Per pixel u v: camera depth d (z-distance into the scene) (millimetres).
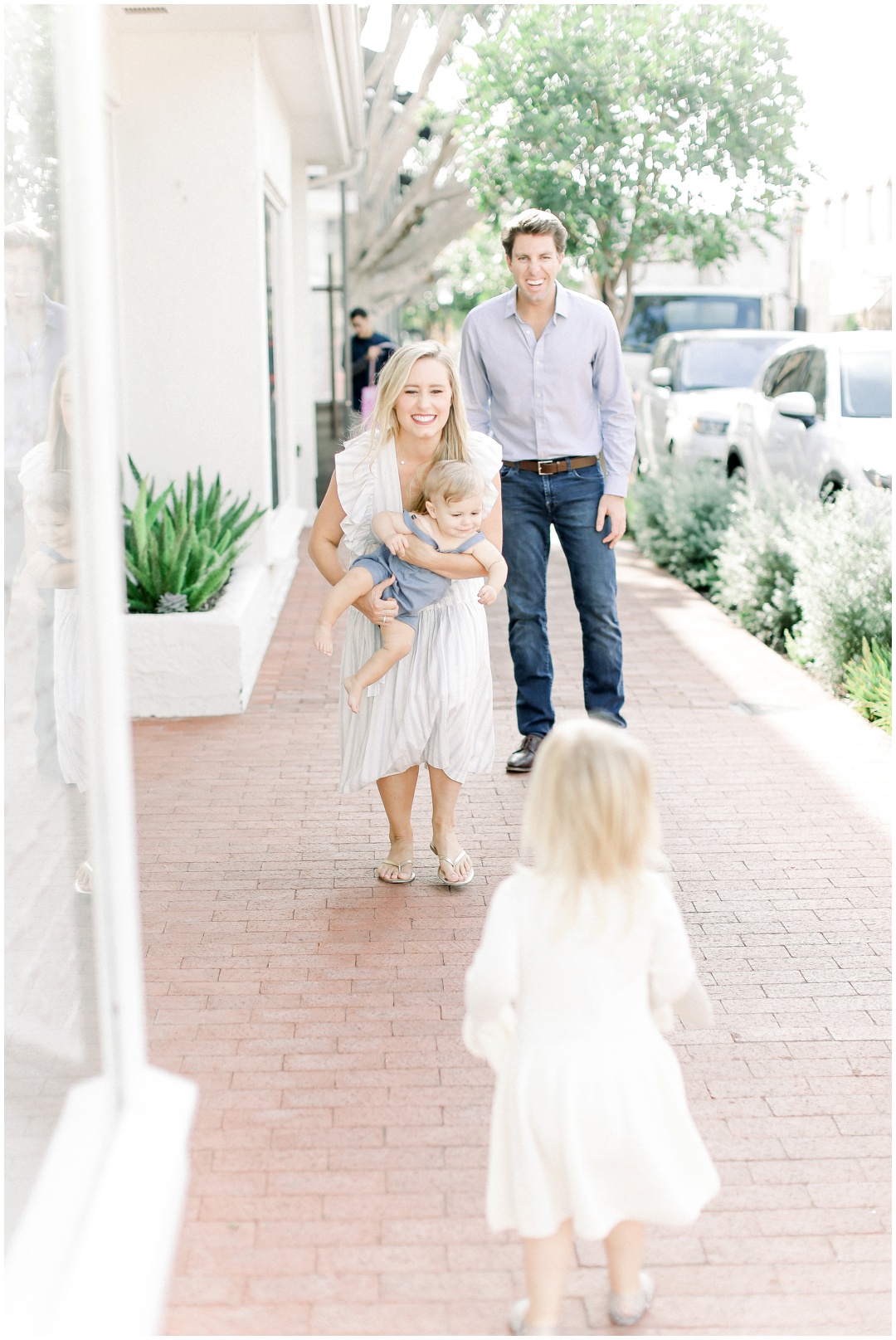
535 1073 2355
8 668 3094
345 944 4141
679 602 10000
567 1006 2373
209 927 4262
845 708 6910
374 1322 2527
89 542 2332
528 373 5578
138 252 8070
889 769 5875
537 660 5836
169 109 7898
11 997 2787
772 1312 2562
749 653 8227
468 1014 2490
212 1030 3607
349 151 13195
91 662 2389
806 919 4344
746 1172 3002
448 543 4094
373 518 4164
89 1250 2178
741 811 5352
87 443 2312
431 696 4188
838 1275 2668
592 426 5734
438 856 4551
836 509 7848
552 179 10984
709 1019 2592
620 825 2328
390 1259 2707
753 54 10680
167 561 6910
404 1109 3246
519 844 4996
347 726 4348
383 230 18500
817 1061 3479
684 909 4426
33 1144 2463
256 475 8320
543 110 10938
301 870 4750
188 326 8156
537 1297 2400
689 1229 2805
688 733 6477
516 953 2391
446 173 17391
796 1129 3170
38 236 3086
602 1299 2600
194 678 6762
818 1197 2912
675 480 11883
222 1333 2486
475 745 4414
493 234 17391
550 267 5336
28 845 2965
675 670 7785
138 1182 2379
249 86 7875
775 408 10375
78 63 2203
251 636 7289
